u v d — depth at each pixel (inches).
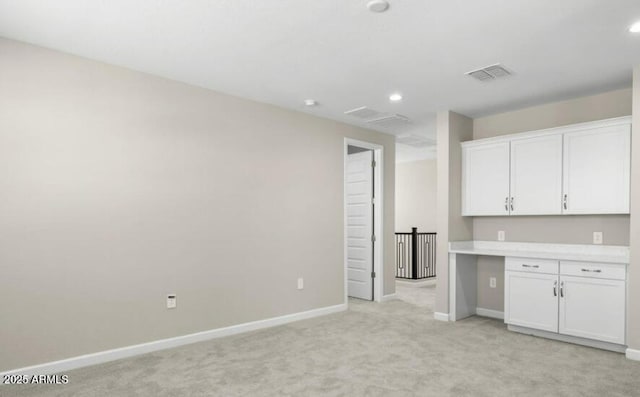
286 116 187.0
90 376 117.6
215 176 160.6
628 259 137.7
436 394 105.2
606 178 149.2
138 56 128.7
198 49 123.6
